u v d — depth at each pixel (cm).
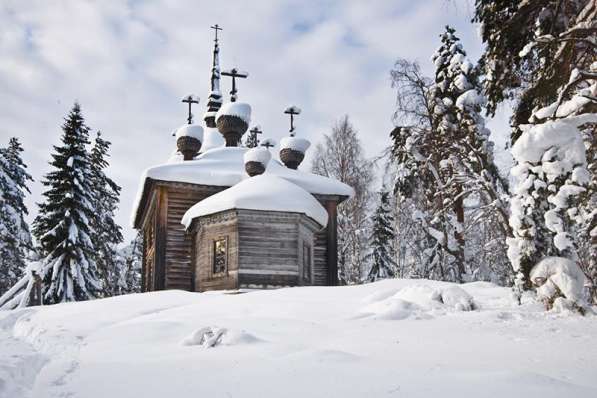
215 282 2158
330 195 2647
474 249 2725
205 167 2578
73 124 3089
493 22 1253
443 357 666
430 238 3150
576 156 1013
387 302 1161
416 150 2608
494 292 1494
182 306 1427
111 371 638
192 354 727
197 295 1630
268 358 657
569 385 488
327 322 1030
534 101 1216
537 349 714
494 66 1262
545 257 1090
